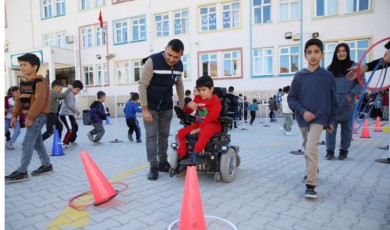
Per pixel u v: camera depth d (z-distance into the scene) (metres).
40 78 4.42
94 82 24.31
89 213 3.07
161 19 21.50
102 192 3.25
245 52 18.77
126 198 3.52
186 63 20.58
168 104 4.54
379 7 15.59
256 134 10.18
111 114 23.39
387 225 2.67
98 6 23.62
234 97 11.54
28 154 4.41
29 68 4.37
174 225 2.73
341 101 5.17
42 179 4.49
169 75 4.35
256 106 13.84
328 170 4.66
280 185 3.96
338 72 5.18
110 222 2.83
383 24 15.56
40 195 3.71
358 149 6.50
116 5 22.95
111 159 6.07
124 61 23.12
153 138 4.37
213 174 4.58
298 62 17.58
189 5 20.19
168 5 20.95
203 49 19.94
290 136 9.50
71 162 5.81
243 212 3.01
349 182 4.02
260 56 18.53
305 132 3.60
